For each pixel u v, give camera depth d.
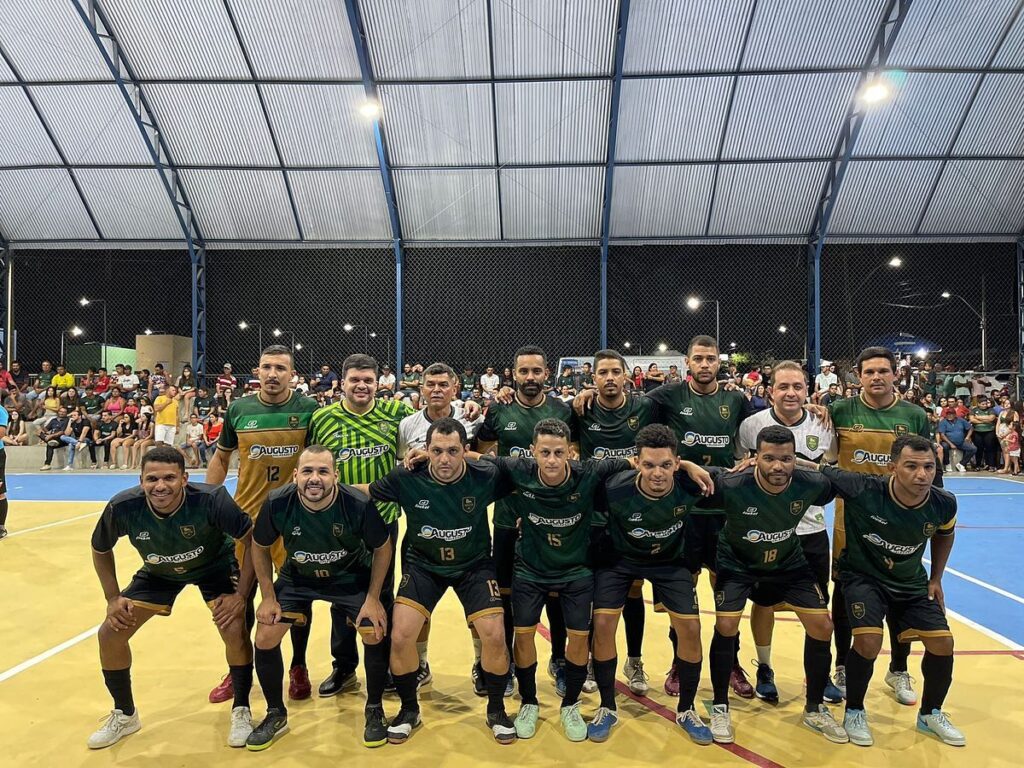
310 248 15.21
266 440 3.78
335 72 12.65
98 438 13.84
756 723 3.26
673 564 3.38
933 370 13.98
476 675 3.60
